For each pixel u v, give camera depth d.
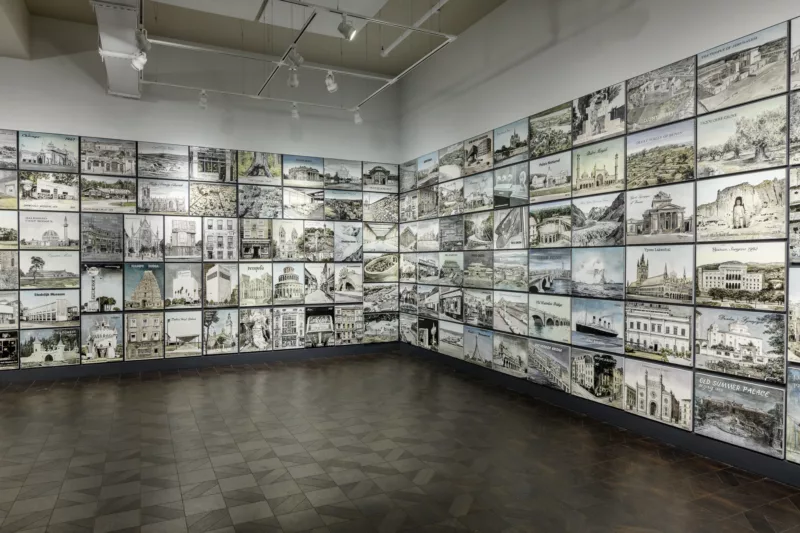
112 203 9.04
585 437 5.76
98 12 6.00
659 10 5.69
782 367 4.59
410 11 8.39
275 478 4.61
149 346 9.31
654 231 5.75
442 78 9.77
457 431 5.93
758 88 4.77
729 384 5.01
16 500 4.18
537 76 7.45
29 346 8.54
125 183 9.12
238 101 9.98
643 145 5.88
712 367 5.16
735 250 4.96
